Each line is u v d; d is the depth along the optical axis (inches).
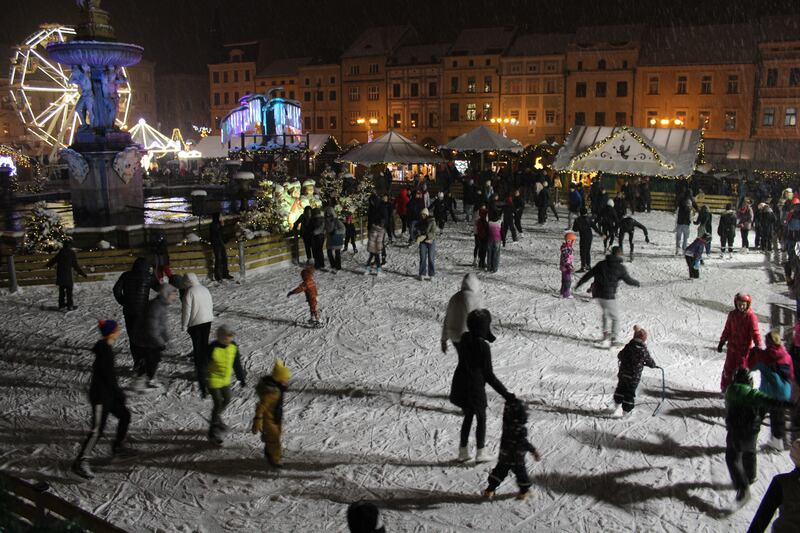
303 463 323.6
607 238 943.0
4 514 176.6
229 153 1583.4
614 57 2559.1
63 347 499.5
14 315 584.1
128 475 313.4
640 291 678.5
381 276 748.0
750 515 281.4
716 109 2420.0
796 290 615.5
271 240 791.7
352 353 485.4
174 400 399.9
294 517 279.0
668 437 351.9
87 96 924.6
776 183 1552.7
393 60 3029.0
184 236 852.0
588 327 550.6
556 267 796.0
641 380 432.1
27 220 745.0
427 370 449.1
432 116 2947.8
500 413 380.2
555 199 1450.5
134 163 954.1
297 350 492.4
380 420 371.2
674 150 1328.7
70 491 298.8
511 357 476.7
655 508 286.0
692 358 474.9
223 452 335.6
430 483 305.3
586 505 288.4
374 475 312.2
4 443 346.0
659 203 1360.7
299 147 1492.4
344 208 949.2
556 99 2679.6
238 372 350.6
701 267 800.3
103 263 690.2
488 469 317.7
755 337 384.5
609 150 1310.3
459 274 759.1
